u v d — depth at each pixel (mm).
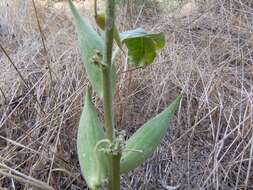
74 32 719
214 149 426
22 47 656
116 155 252
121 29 644
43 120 449
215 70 547
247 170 433
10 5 787
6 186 416
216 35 645
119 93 493
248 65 586
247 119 469
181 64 570
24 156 433
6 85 537
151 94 525
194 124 472
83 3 856
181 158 455
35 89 529
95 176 265
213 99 521
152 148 275
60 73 546
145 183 427
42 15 792
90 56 257
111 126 254
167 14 766
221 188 422
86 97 273
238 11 751
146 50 267
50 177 406
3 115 467
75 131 460
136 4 759
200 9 793
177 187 429
